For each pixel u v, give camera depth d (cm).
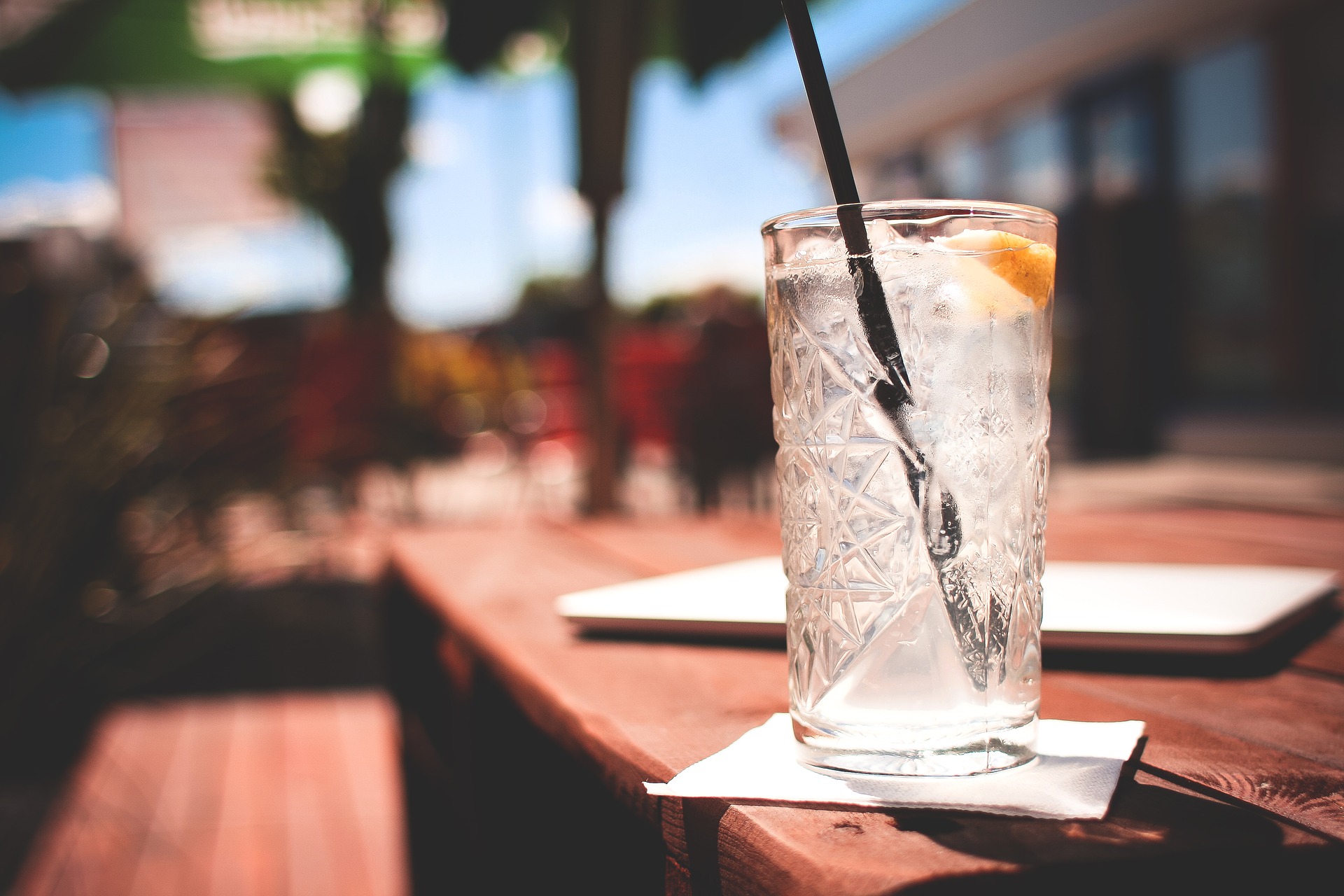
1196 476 459
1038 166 594
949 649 36
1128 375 559
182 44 355
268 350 277
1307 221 468
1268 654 52
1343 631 56
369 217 686
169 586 175
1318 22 449
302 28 364
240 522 197
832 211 37
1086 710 44
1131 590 59
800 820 34
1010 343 37
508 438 422
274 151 707
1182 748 40
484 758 70
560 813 62
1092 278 573
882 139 619
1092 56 505
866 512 37
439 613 73
